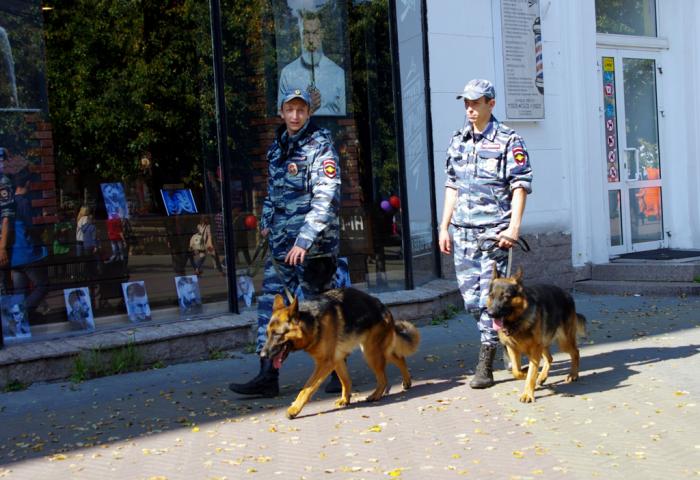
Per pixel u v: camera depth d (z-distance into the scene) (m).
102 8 9.05
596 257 11.39
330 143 6.21
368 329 5.98
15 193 7.48
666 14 12.57
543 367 6.33
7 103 7.56
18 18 7.72
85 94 8.91
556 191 10.93
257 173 8.78
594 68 11.39
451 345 8.02
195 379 6.92
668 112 12.63
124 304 7.95
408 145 9.62
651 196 12.49
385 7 9.45
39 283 7.44
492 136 6.28
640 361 6.98
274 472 4.62
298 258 5.89
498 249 6.19
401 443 5.05
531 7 10.52
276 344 5.41
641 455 4.66
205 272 8.40
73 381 6.86
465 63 10.08
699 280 10.51
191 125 8.84
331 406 6.00
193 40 8.85
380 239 9.41
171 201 8.62
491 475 4.44
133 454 5.05
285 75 9.06
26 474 4.76
